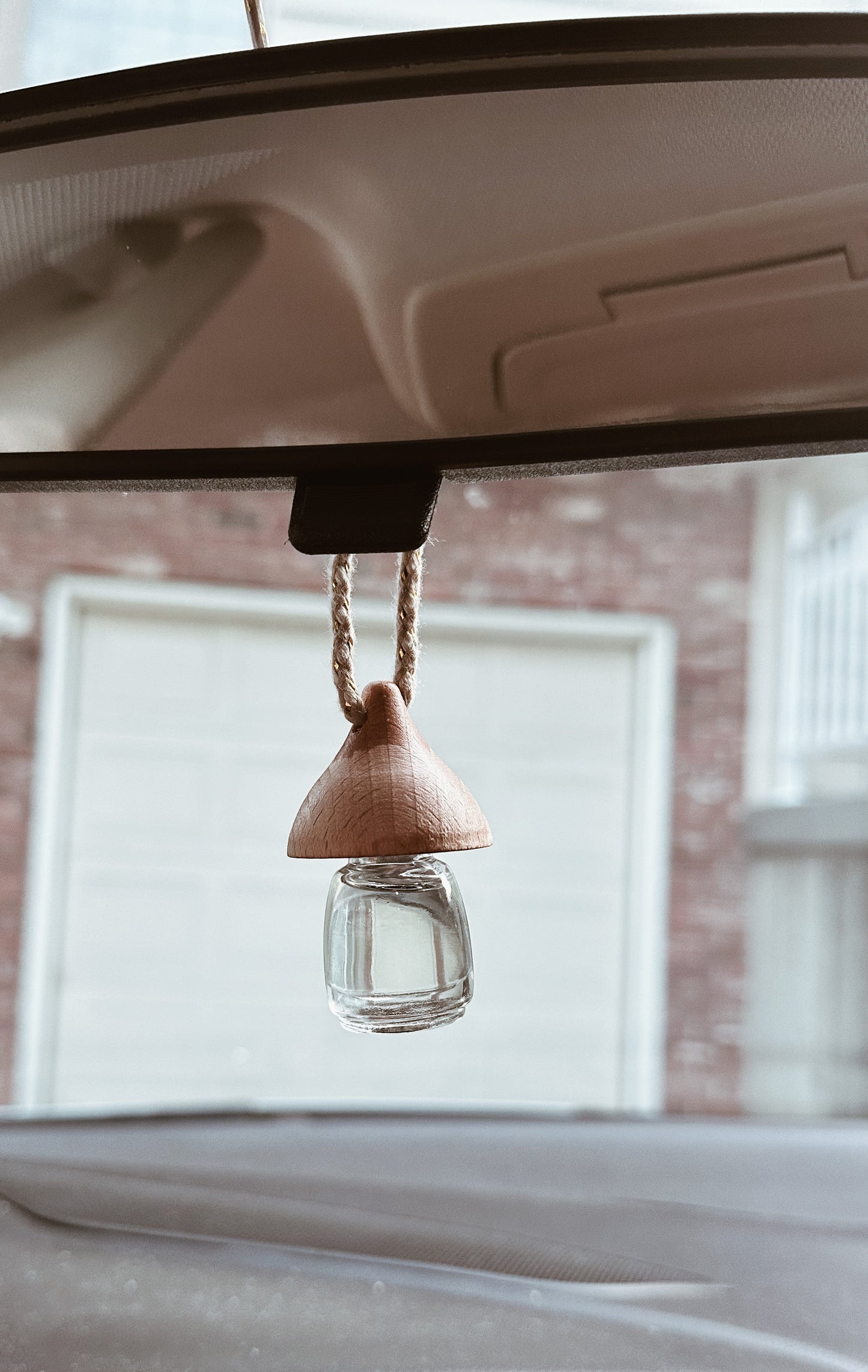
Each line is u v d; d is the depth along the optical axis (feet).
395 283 1.69
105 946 15.58
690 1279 3.29
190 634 16.01
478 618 16.48
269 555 16.07
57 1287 3.03
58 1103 15.29
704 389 1.69
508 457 1.76
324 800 1.86
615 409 1.72
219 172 1.64
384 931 1.85
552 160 1.58
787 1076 16.33
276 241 1.68
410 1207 3.96
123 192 1.68
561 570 16.66
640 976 16.40
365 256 1.68
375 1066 15.88
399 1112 5.78
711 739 16.81
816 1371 2.72
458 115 1.56
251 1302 2.98
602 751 16.70
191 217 1.69
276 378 1.77
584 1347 2.80
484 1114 5.74
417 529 1.77
